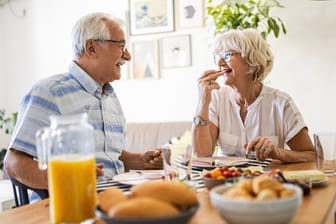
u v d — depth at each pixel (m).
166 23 3.71
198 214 0.91
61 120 0.87
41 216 0.99
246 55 1.89
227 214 0.75
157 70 3.76
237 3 3.12
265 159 1.70
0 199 3.08
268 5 3.15
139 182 1.32
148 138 3.26
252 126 1.97
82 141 0.87
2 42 4.41
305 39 3.25
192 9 3.60
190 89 3.66
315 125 3.26
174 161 1.34
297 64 3.29
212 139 2.01
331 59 3.19
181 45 3.66
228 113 2.03
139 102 3.87
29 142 1.58
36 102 1.64
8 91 4.43
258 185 0.80
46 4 4.20
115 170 1.81
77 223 0.85
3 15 4.39
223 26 3.12
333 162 1.42
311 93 3.26
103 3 3.94
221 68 1.97
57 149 0.86
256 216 0.72
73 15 4.08
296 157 1.68
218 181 1.13
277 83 3.35
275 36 3.11
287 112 1.90
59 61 4.18
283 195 0.76
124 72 3.90
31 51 4.31
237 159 1.71
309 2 3.22
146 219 0.69
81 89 1.79
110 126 1.86
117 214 0.71
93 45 1.81
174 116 3.74
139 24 3.81
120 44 1.86
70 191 0.84
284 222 0.74
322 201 1.00
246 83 1.93
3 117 4.37
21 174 1.55
